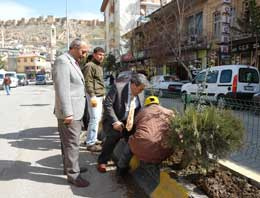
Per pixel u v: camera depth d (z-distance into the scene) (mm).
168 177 4328
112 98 5234
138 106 5305
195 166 4559
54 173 5523
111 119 5160
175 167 4676
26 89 47094
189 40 27469
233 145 3998
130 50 38500
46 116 13359
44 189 4828
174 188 4109
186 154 4258
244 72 14922
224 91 15031
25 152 6934
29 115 13711
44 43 188750
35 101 22453
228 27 22609
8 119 12328
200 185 4023
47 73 121688
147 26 27219
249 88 14891
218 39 24234
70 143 4957
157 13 22906
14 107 17641
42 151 7016
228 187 3914
